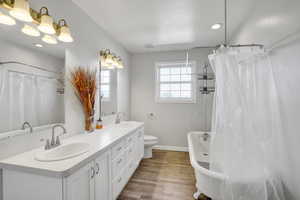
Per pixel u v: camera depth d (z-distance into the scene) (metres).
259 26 1.76
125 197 1.89
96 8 1.95
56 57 1.60
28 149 1.32
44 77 1.47
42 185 1.02
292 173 1.26
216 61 1.54
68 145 1.50
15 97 1.22
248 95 1.47
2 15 1.11
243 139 1.42
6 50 1.15
